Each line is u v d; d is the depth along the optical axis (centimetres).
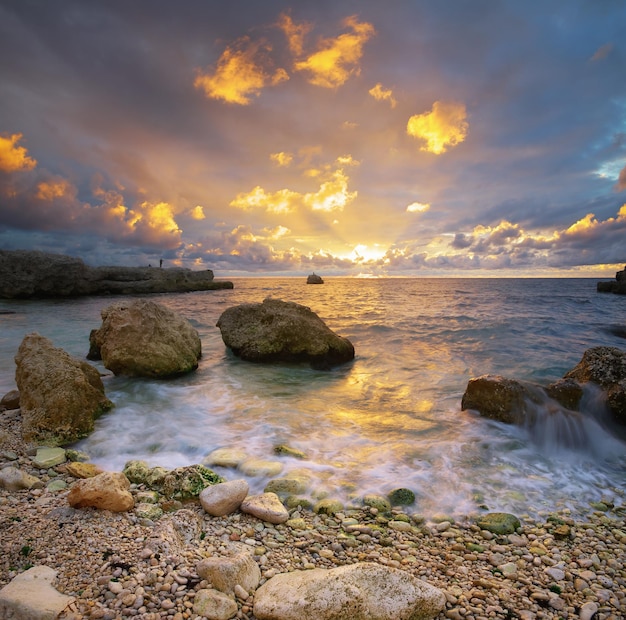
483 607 296
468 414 746
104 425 692
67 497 422
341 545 377
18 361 779
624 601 309
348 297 4391
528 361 1209
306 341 1151
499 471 550
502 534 404
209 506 420
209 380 1005
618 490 513
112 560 319
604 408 707
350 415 762
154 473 495
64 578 295
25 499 434
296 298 4250
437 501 470
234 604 275
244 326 1264
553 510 459
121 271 5262
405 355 1308
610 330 1772
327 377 1053
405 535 399
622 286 4709
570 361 1202
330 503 447
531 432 676
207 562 309
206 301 3925
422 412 778
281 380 1016
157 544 342
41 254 4281
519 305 3173
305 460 566
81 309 3027
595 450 641
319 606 260
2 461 541
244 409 792
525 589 321
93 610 261
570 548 383
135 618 259
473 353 1332
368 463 560
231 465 540
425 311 2645
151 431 672
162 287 5500
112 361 968
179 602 277
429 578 332
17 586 273
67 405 648
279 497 470
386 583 280
